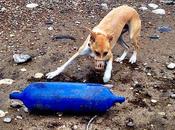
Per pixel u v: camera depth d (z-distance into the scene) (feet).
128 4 13.39
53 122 7.70
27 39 10.82
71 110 7.76
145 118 7.96
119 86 8.91
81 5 13.01
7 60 9.76
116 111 8.08
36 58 9.90
